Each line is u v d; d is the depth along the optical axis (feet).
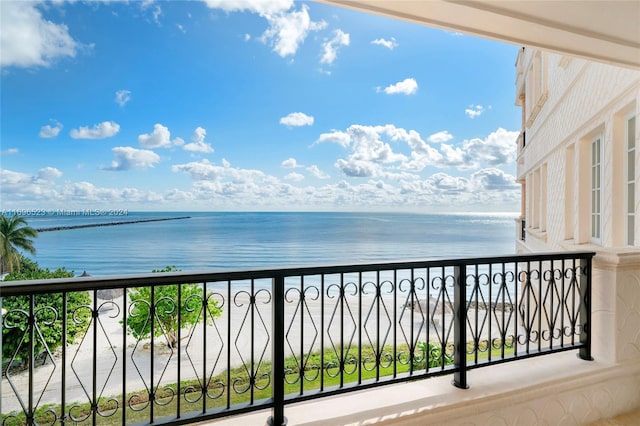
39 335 4.77
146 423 5.12
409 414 6.01
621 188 10.58
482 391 6.68
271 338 5.83
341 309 6.18
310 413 6.01
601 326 8.04
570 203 16.12
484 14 5.94
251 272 5.57
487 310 7.26
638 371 7.84
